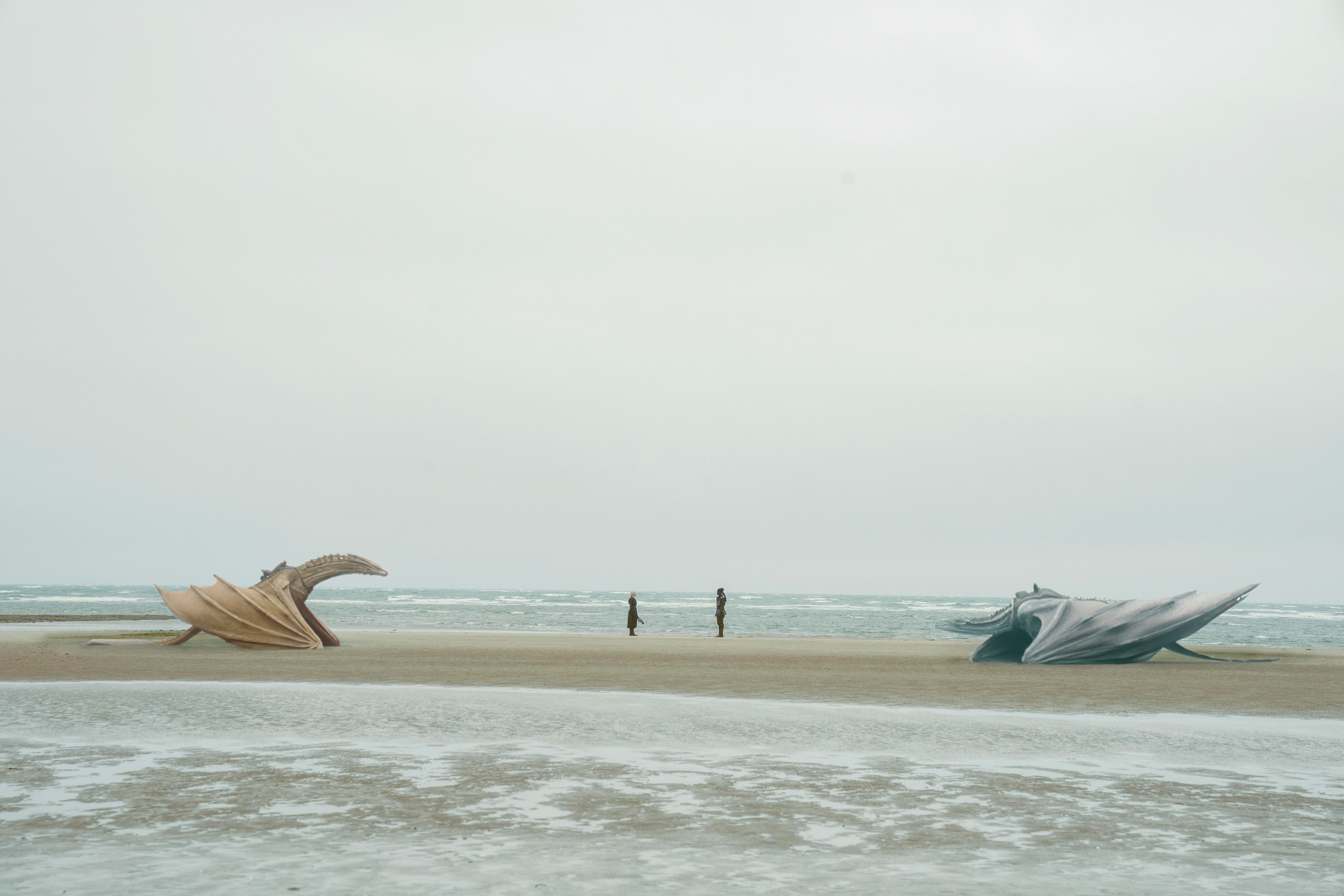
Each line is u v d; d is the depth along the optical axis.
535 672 16.92
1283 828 5.55
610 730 9.62
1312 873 4.56
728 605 133.88
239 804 5.97
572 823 5.55
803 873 4.50
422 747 8.41
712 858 4.78
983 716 11.06
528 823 5.54
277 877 4.32
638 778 7.01
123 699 11.95
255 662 18.58
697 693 13.57
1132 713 11.55
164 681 14.52
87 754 7.87
